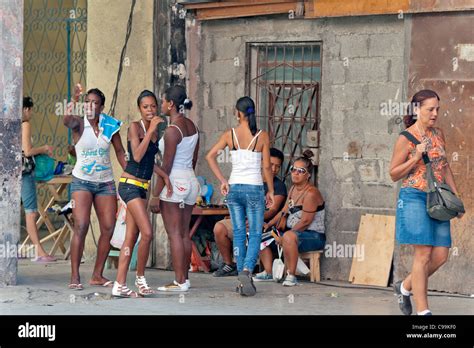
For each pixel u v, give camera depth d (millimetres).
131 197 19656
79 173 20750
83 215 20734
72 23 28141
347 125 22547
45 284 21391
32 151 25219
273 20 23703
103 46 25422
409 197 16609
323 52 22891
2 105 20203
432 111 16656
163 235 24688
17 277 22141
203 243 24641
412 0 20938
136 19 24828
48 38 29906
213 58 24781
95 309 18484
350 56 22453
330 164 22828
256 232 20297
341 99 22625
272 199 20688
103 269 22156
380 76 22000
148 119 19766
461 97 20328
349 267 22516
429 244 16547
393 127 21812
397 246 21547
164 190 20641
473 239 20234
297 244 21922
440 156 16656
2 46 20156
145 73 24672
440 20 20672
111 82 25297
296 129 23734
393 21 21766
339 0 22203
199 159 25125
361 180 22359
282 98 23953
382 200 22078
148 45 24609
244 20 24156
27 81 30781
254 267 21688
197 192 20922
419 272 16703
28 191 25312
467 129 20234
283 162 24000
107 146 20641
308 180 22641
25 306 18719
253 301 19688
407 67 21219
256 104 24312
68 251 26000
